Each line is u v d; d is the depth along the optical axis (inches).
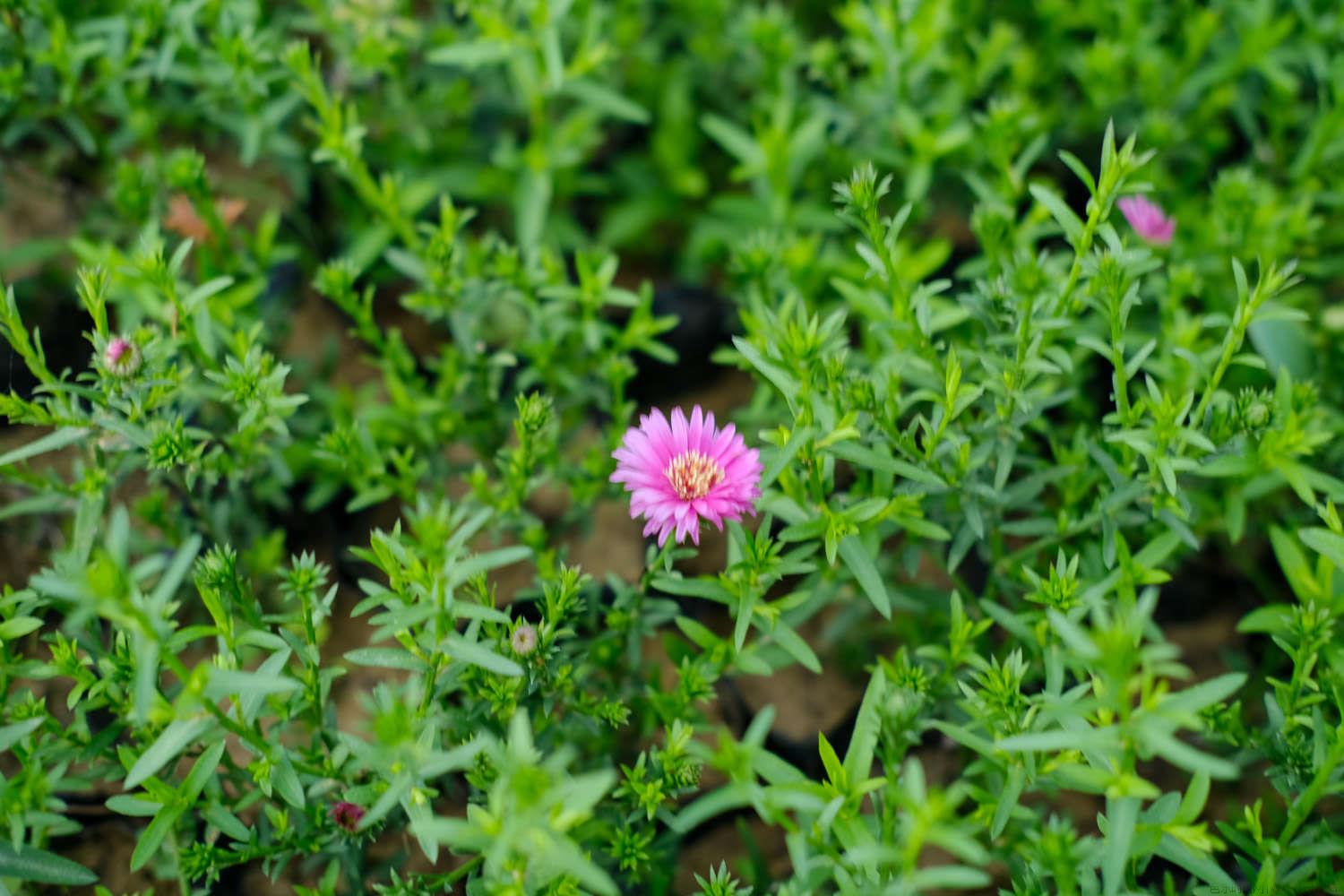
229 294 23.6
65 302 24.9
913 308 20.9
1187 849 18.4
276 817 19.6
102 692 20.1
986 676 20.1
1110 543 20.4
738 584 19.8
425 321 26.5
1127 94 25.9
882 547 24.0
